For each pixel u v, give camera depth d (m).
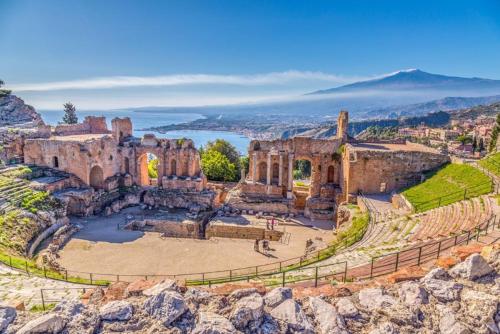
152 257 38.19
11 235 37.72
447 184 42.12
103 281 29.34
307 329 9.98
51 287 25.20
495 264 12.35
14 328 9.77
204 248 41.25
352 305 10.93
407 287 11.50
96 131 71.56
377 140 60.38
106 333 9.73
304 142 56.50
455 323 9.93
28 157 54.47
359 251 28.97
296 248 41.84
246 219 51.56
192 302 10.86
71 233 44.34
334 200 54.88
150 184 66.56
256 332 9.83
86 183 53.00
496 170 39.81
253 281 24.14
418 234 29.89
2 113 90.38
